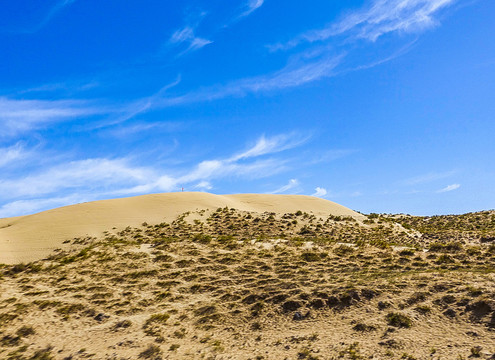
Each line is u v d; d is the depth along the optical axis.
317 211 56.81
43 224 45.16
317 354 13.16
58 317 19.86
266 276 24.27
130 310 20.45
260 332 16.27
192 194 63.62
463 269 21.73
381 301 17.25
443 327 14.05
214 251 31.72
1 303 21.81
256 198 66.25
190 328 17.48
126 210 52.03
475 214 62.50
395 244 34.59
